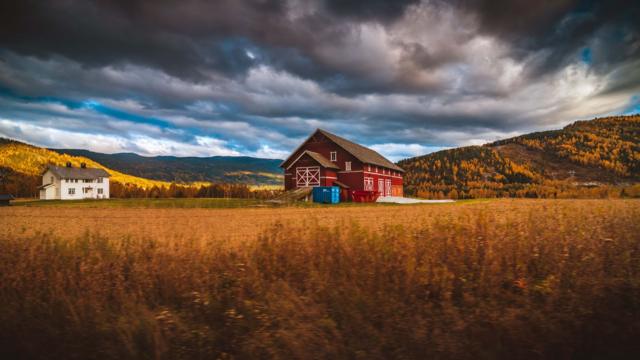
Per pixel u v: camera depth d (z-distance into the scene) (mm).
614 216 9203
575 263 6266
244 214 28500
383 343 4605
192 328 5059
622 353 4512
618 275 5965
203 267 6465
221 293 5789
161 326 5020
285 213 29109
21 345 4859
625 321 4930
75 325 5078
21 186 116562
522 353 4500
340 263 6359
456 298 5734
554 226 8203
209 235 10125
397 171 68500
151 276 6359
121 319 5121
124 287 6074
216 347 4723
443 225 7691
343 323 5000
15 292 5949
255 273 6164
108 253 7281
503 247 6793
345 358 4445
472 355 4441
